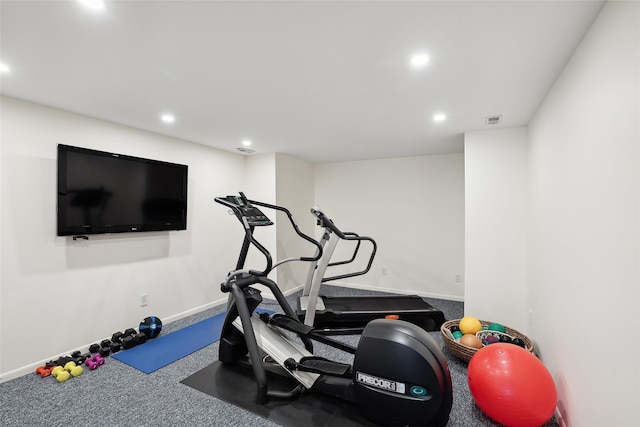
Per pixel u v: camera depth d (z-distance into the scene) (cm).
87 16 123
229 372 227
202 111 244
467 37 140
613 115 113
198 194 363
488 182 291
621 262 109
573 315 154
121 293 285
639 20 95
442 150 401
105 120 268
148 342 279
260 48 150
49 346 235
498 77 181
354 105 230
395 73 177
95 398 194
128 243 291
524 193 278
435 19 126
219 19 125
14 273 217
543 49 150
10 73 176
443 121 268
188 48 150
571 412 158
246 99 218
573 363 155
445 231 429
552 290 193
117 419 175
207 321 334
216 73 177
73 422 172
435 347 158
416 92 205
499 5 117
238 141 349
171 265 333
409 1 114
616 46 110
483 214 292
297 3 115
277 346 219
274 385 209
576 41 143
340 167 498
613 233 114
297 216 468
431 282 438
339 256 499
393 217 461
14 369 217
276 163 417
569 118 159
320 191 513
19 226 220
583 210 141
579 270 146
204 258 372
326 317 319
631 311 103
